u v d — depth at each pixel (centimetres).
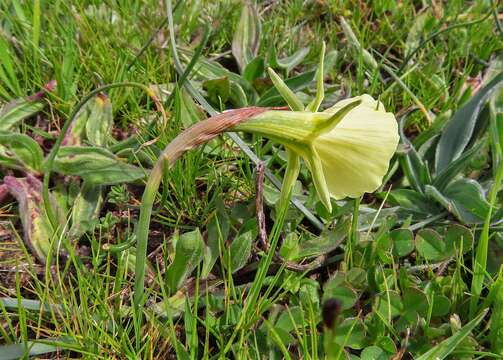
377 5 28
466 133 21
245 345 14
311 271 18
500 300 15
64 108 21
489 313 16
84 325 15
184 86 20
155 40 24
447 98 23
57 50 23
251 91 23
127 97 22
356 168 14
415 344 15
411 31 26
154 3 26
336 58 24
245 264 18
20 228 19
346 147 14
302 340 14
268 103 22
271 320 15
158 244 19
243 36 24
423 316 16
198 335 16
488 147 21
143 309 15
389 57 26
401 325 16
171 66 24
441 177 20
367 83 24
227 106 23
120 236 19
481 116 21
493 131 19
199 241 16
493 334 15
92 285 16
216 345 16
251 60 23
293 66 24
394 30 27
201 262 18
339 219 18
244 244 17
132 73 22
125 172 18
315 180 14
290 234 17
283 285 16
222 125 13
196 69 23
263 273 15
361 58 23
